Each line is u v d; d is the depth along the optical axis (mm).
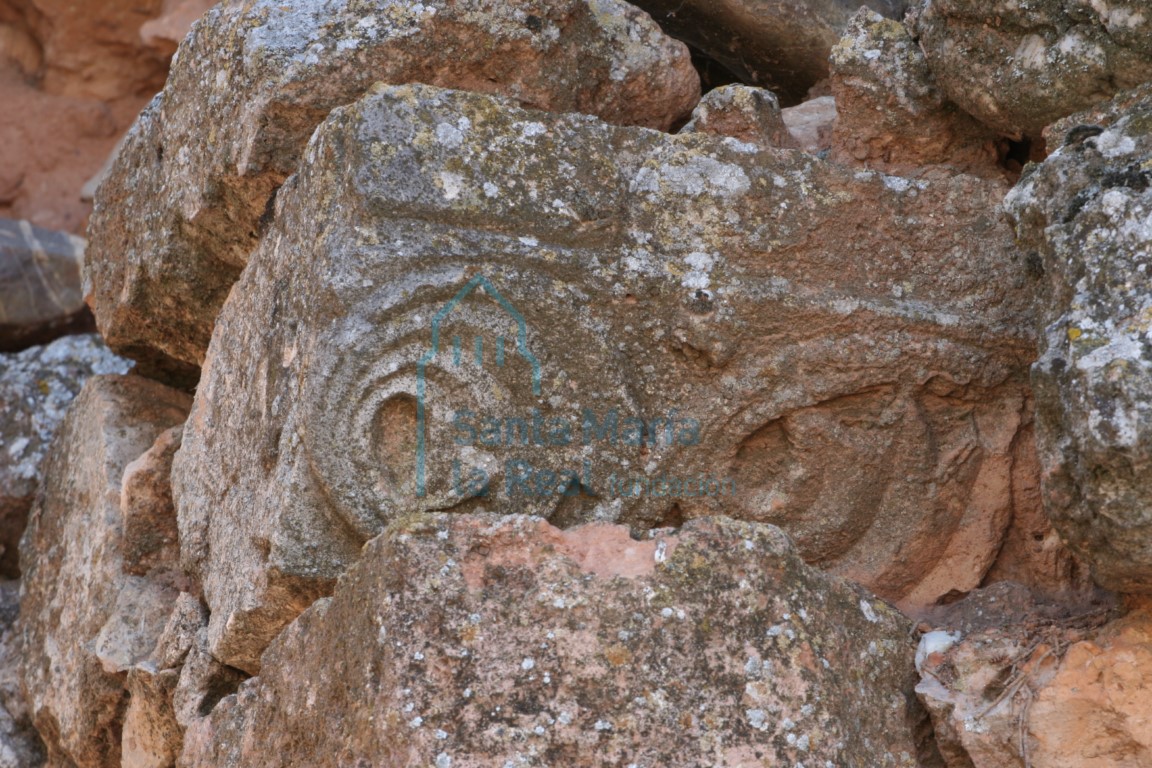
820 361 3656
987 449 3814
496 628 3160
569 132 3578
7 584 5473
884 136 4121
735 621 3234
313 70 3838
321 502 3488
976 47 3834
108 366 5898
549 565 3219
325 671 3301
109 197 4766
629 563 3250
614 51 4125
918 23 4027
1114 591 3459
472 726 3088
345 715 3195
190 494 4145
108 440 4844
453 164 3482
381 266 3414
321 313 3443
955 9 3844
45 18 7523
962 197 3797
